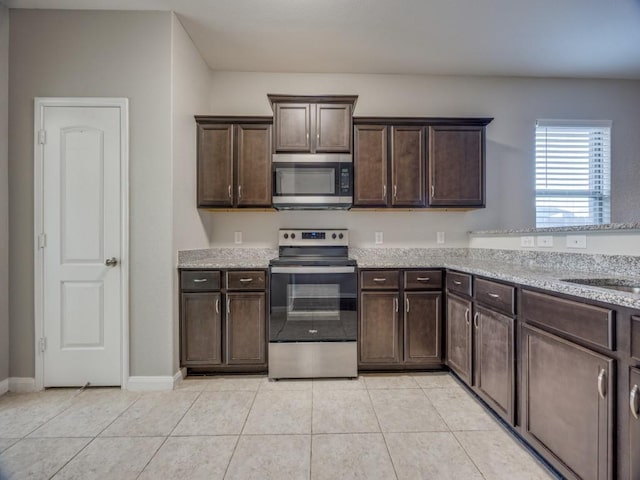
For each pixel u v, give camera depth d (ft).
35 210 7.41
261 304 8.06
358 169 9.02
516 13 7.54
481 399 6.73
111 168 7.48
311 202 8.80
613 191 10.39
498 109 10.36
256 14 7.59
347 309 8.07
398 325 8.19
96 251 7.47
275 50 9.07
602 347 3.82
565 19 7.74
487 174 10.36
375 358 8.16
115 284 7.49
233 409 6.61
